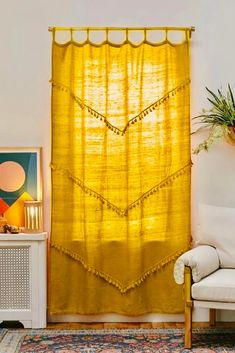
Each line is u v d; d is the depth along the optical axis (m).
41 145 4.42
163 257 4.33
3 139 4.43
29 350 3.64
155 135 4.34
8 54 4.41
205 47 4.40
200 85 4.40
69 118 4.33
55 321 4.37
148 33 4.38
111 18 4.41
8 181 4.39
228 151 4.39
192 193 4.41
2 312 4.18
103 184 4.33
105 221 4.34
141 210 4.32
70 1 4.41
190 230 4.36
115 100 4.34
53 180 4.33
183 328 4.16
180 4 4.41
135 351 3.61
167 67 4.34
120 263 4.34
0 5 4.40
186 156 4.32
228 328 4.16
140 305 4.34
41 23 4.41
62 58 4.34
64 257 4.34
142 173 4.34
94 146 4.33
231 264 4.03
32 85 4.42
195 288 3.61
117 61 4.35
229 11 4.40
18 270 4.19
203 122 4.38
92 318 4.37
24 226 4.36
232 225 4.08
